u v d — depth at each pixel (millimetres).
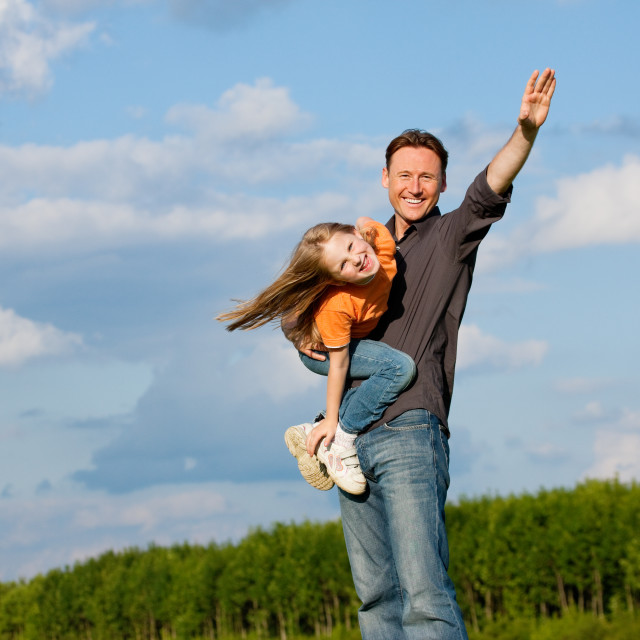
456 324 4387
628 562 20250
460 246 4246
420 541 4062
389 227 4871
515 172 3977
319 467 4547
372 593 4566
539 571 21875
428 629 4031
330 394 4309
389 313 4383
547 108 3848
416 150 4629
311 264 4094
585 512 21484
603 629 19641
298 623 27812
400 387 4148
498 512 23312
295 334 4422
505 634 21047
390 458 4152
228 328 4387
